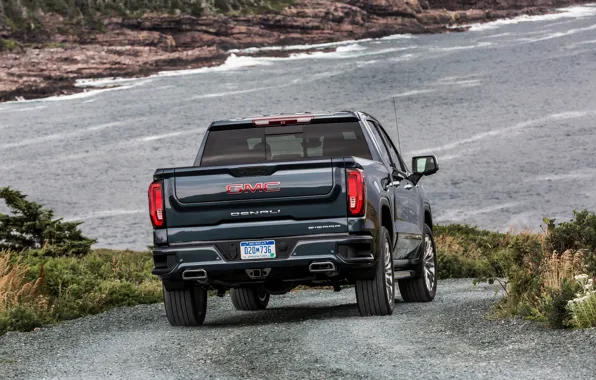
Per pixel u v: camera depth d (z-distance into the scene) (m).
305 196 21.98
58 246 54.03
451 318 21.88
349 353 17.02
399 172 27.56
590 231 24.03
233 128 25.34
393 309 25.20
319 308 29.20
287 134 25.25
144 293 33.78
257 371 15.84
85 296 31.38
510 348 16.75
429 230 30.88
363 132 25.25
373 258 22.28
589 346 15.95
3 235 54.50
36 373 17.06
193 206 22.27
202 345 19.61
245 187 22.09
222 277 22.64
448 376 14.34
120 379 15.88
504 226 195.25
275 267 22.16
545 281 21.86
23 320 25.17
